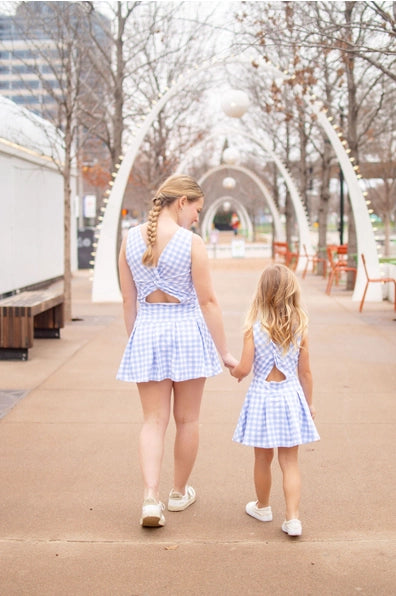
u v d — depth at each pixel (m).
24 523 4.11
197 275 4.03
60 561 3.60
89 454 5.37
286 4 13.22
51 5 12.76
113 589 3.30
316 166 31.41
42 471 5.00
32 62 15.05
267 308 4.00
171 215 4.11
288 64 18.33
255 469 4.10
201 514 4.25
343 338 10.66
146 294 4.07
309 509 4.32
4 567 3.53
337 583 3.35
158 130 23.59
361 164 29.66
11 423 6.21
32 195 18.77
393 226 65.44
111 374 8.16
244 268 27.41
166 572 3.47
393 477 4.87
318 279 22.11
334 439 5.73
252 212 66.69
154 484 4.00
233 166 33.00
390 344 10.11
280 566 3.53
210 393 7.29
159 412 4.12
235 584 3.35
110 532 3.98
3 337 8.82
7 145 15.79
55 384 7.67
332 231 72.31
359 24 8.89
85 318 12.94
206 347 4.10
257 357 4.01
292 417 3.93
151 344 4.01
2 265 16.03
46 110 13.30
